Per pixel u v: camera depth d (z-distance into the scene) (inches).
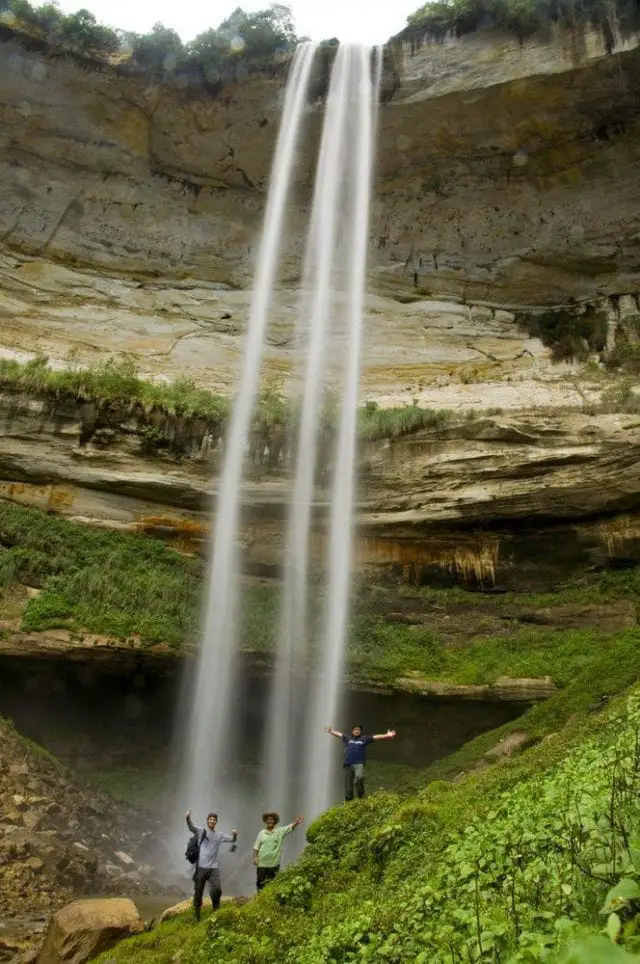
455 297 897.5
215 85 867.4
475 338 864.9
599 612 592.7
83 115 869.2
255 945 211.2
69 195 890.7
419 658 593.9
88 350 810.2
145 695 586.2
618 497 602.9
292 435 698.2
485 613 628.4
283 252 922.7
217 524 668.7
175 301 882.1
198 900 278.7
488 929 124.6
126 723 577.3
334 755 571.5
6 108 852.0
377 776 563.5
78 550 615.2
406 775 562.3
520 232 889.5
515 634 605.6
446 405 744.3
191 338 856.3
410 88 839.1
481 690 553.6
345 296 893.2
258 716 594.9
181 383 755.4
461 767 464.4
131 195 910.4
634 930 80.2
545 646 583.5
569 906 120.3
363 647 604.4
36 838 374.3
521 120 829.2
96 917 269.1
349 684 583.2
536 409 655.1
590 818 147.3
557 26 779.4
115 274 881.5
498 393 763.4
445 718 574.6
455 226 912.3
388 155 893.2
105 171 903.7
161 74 852.6
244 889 418.3
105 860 416.5
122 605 585.3
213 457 685.3
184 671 585.0
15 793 425.1
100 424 671.1
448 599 639.8
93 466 656.4
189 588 619.8
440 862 214.8
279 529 677.3
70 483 650.8
